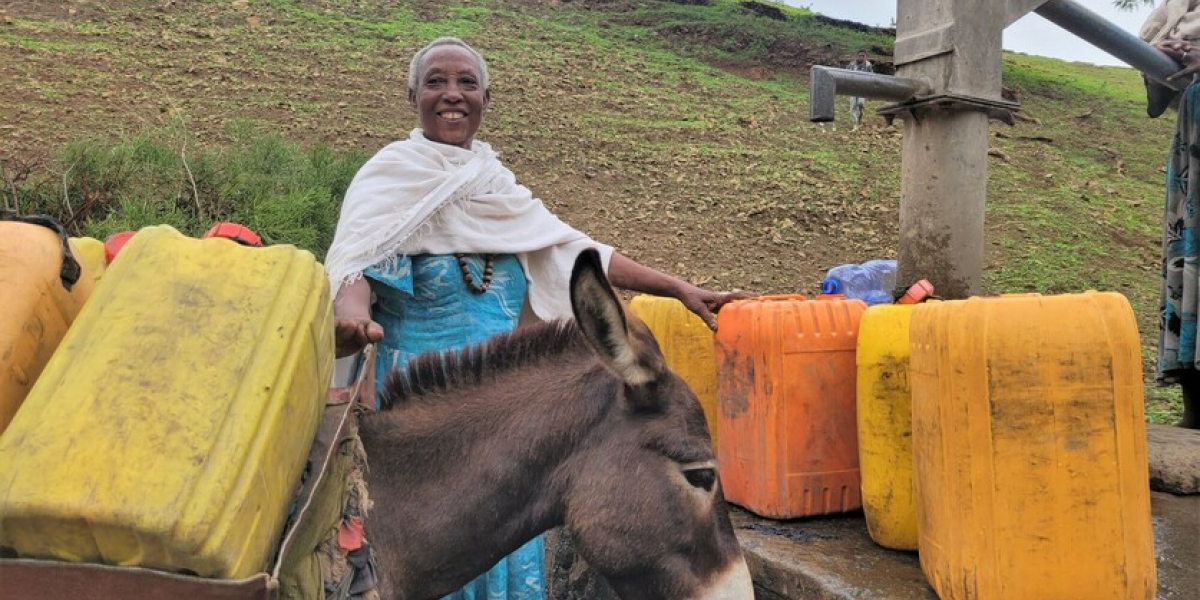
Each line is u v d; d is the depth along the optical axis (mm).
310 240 7508
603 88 18938
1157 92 4258
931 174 3328
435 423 1985
